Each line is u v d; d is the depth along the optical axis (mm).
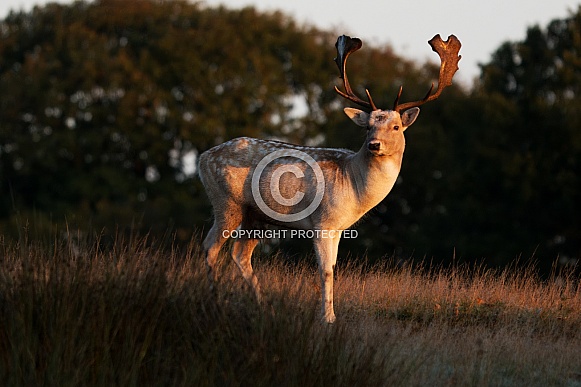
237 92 116938
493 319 33062
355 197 30953
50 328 22594
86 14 126875
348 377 23344
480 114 102125
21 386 21828
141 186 112375
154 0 129375
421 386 24922
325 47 131250
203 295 24422
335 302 32594
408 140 103625
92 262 24391
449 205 95688
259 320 23719
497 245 89125
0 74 125062
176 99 116812
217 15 129000
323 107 127250
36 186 115500
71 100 116875
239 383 22406
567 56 97125
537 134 94062
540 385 26141
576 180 89438
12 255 26203
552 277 37500
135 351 22609
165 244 29500
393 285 35406
